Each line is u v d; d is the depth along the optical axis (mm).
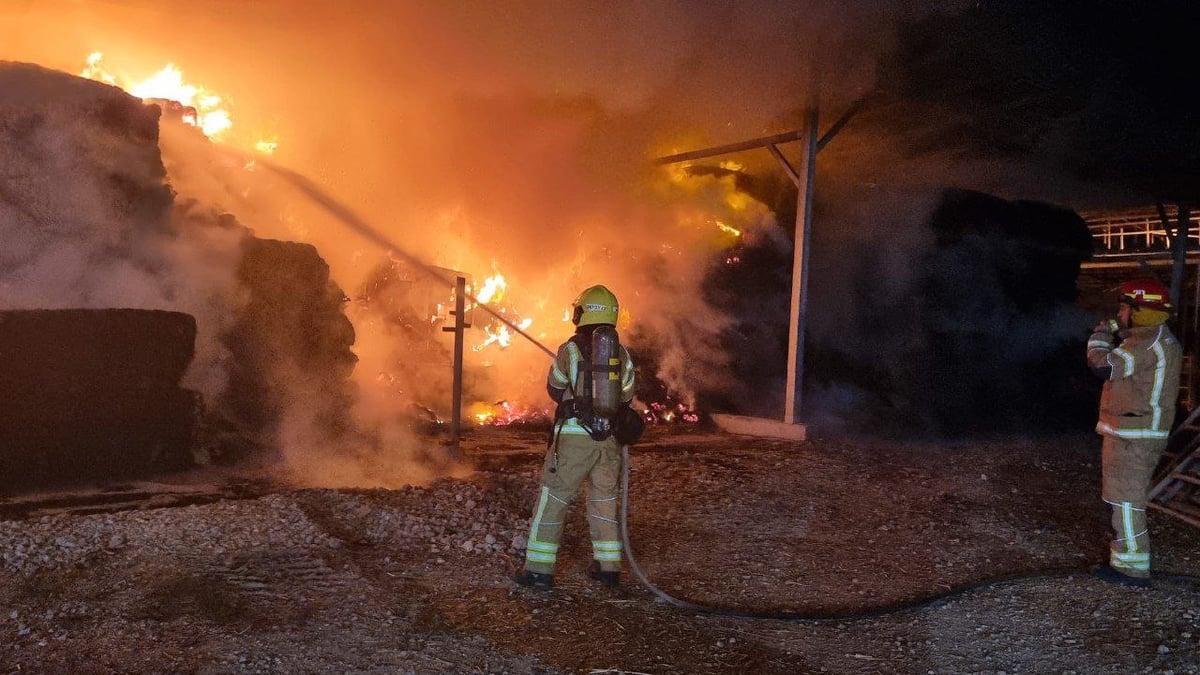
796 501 7395
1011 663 4453
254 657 3873
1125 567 5758
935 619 5039
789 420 10453
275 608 4426
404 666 3936
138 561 4789
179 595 4438
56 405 6168
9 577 4434
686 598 5172
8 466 5949
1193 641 4773
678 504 7102
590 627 4574
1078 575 5922
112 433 6449
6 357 5957
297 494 6168
